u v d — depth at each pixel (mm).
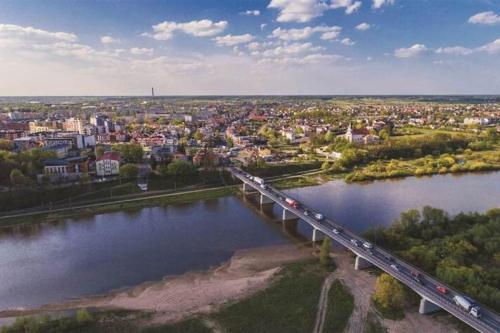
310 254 148750
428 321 101250
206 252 153250
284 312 107688
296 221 190250
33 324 99500
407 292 113875
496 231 141625
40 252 154875
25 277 134125
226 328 101188
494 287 108000
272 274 131375
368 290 117188
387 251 135875
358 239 143000
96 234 174250
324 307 109250
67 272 137625
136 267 140875
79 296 121438
